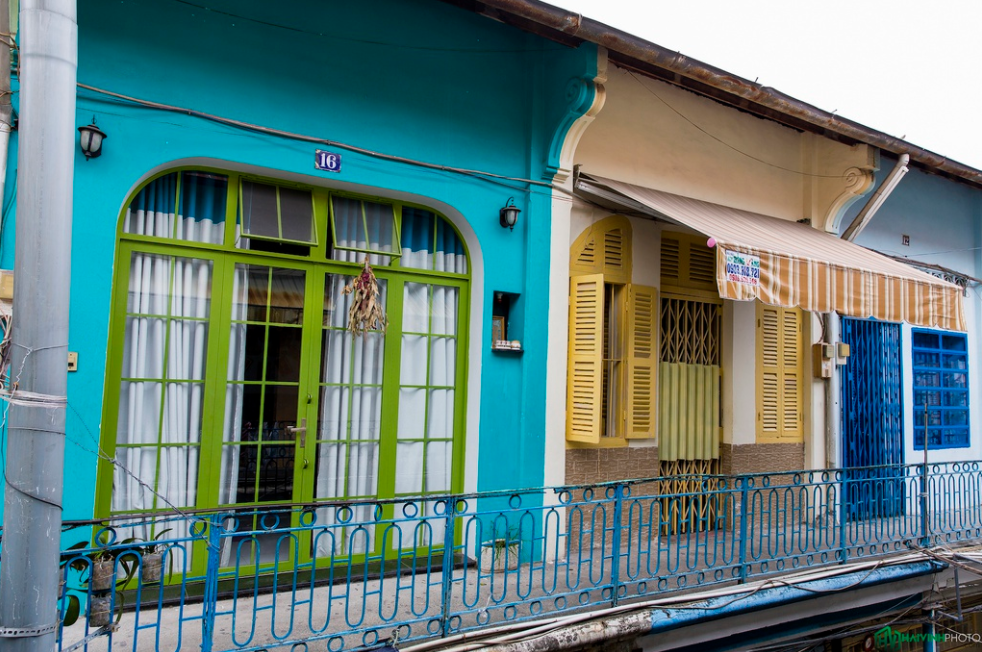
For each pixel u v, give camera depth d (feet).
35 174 9.59
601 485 17.07
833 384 29.35
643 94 24.49
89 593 12.14
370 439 19.65
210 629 12.71
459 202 20.27
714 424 26.43
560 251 21.76
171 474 17.02
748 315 27.50
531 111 21.50
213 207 17.79
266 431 18.24
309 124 18.04
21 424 9.57
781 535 25.68
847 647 25.39
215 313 17.63
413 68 19.63
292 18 17.88
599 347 21.40
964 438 35.27
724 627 18.42
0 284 13.84
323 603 16.55
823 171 28.84
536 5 17.46
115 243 15.78
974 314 36.32
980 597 27.96
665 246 25.29
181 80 16.47
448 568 14.93
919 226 33.83
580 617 15.93
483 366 20.45
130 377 16.61
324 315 19.11
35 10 9.66
